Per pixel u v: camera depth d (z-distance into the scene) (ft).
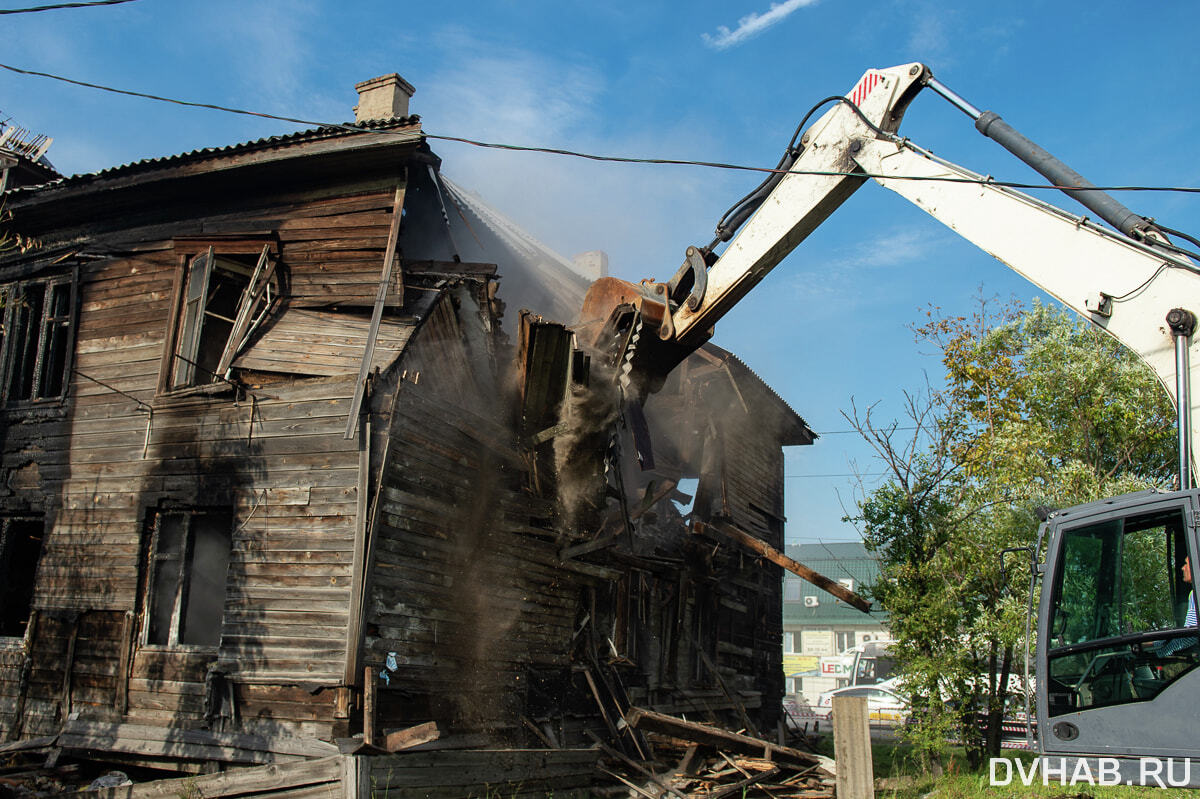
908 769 47.62
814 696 131.85
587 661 42.16
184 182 40.55
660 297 35.65
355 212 38.60
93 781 32.76
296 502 33.32
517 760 32.55
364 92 49.57
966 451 50.19
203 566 35.60
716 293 33.24
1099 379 61.26
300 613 31.86
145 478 37.09
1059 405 62.18
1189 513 20.02
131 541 36.52
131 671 34.99
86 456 38.96
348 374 34.19
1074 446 60.90
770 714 63.82
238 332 36.99
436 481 35.27
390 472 32.83
